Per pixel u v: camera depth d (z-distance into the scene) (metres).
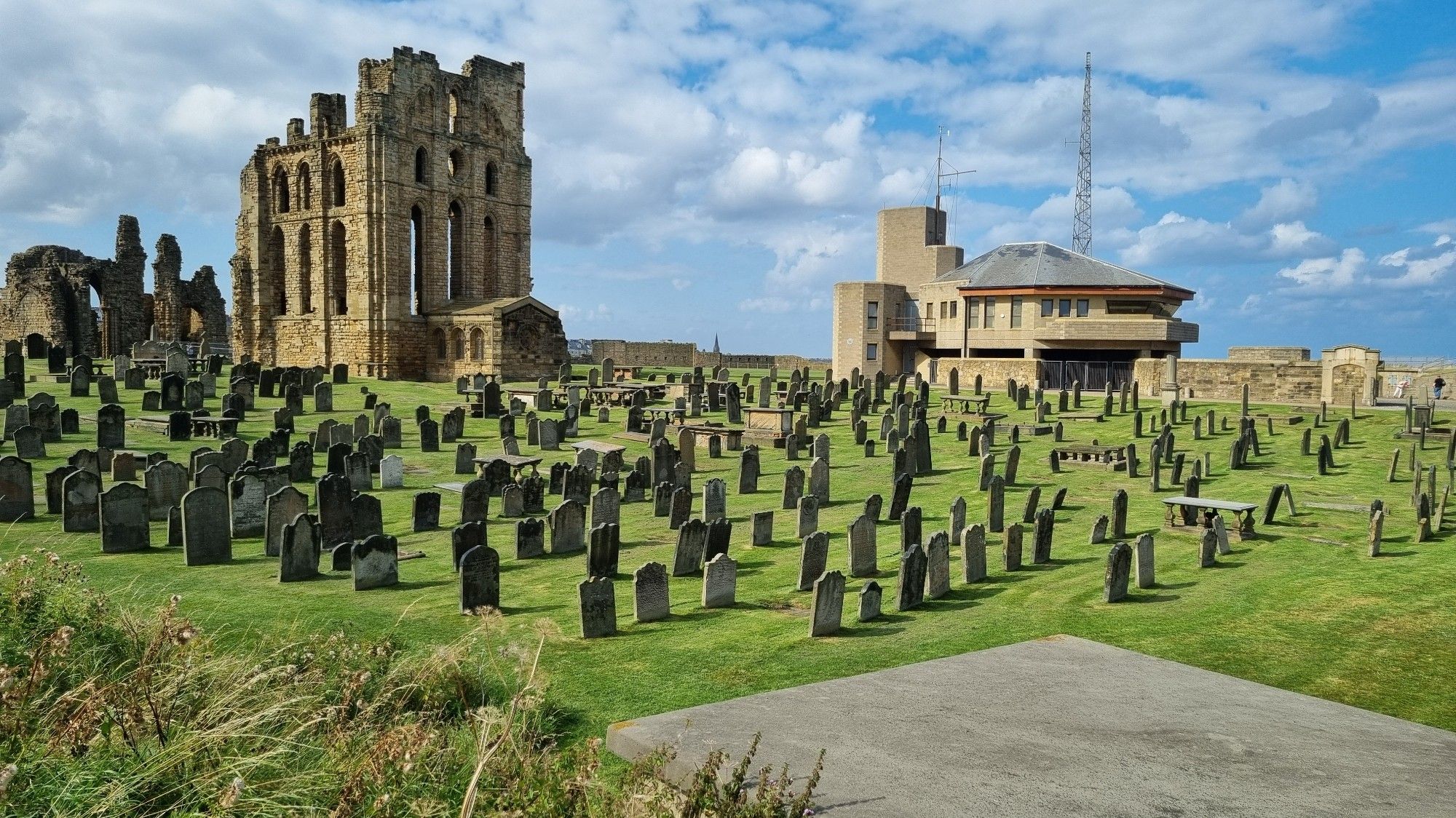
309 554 20.42
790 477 29.89
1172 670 9.02
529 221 84.88
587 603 16.52
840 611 16.97
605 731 12.04
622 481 33.44
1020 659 9.30
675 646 16.06
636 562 22.66
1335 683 13.74
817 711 7.84
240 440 31.75
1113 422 49.19
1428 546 22.64
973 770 6.65
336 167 74.81
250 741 8.87
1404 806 6.13
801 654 15.55
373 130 70.31
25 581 11.91
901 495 27.81
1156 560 22.23
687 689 13.81
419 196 74.56
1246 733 7.40
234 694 9.45
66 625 10.92
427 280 75.50
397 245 72.25
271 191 78.56
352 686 10.38
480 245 80.69
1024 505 29.38
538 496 28.88
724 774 6.66
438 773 8.61
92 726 8.09
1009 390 58.94
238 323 79.19
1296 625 16.50
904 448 34.34
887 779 6.50
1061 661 9.26
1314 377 54.84
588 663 15.14
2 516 24.81
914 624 17.42
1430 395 56.91
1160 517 27.12
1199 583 19.92
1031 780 6.48
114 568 20.58
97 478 24.30
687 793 6.41
